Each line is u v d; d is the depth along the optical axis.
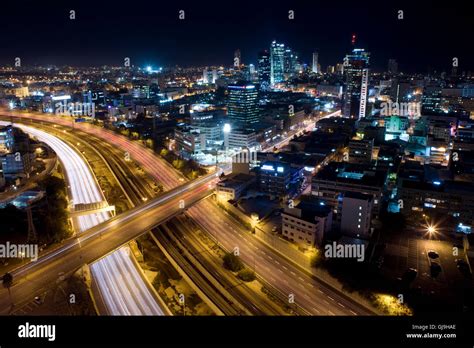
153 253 166.50
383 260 152.00
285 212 167.12
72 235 166.75
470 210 181.62
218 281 140.38
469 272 144.12
